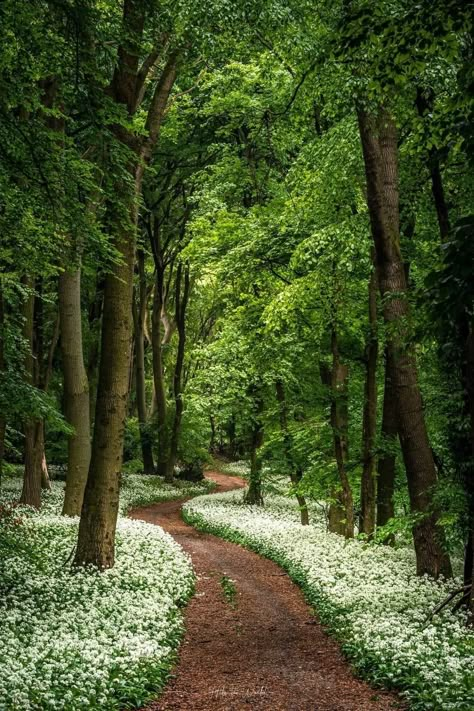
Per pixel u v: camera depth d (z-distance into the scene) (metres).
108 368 16.73
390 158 15.56
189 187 38.25
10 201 13.15
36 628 11.73
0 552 16.44
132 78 16.45
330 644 12.41
